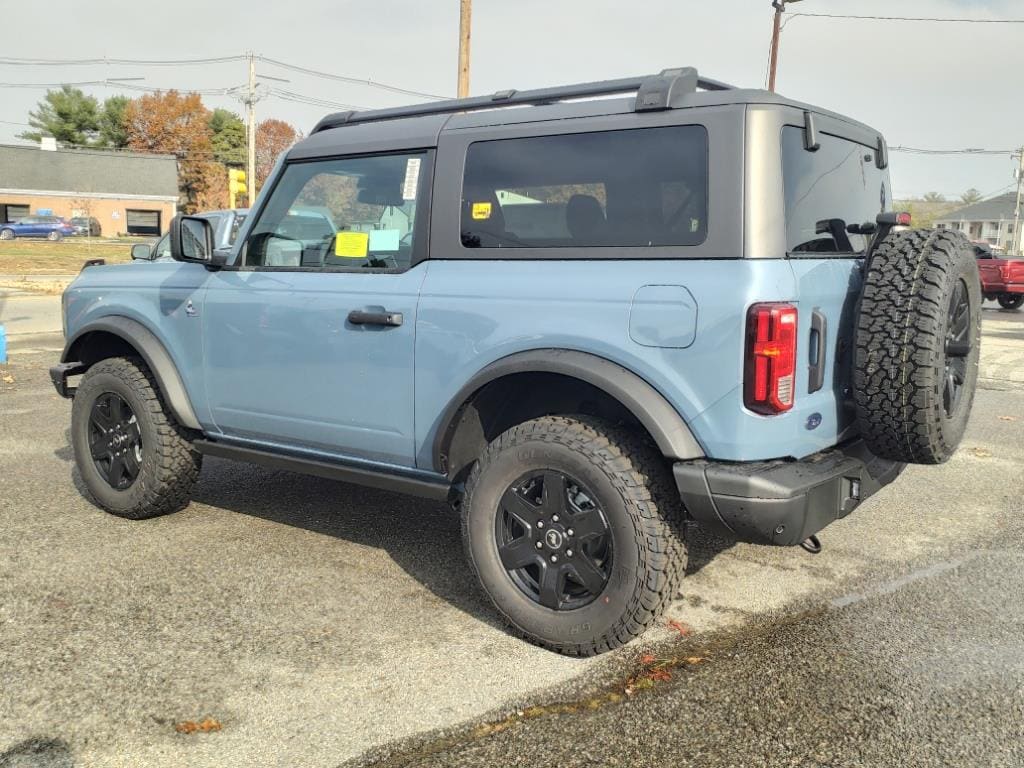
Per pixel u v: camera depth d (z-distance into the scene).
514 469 3.33
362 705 2.92
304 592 3.87
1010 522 4.96
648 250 3.12
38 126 89.94
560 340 3.21
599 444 3.15
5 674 3.11
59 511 5.02
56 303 19.09
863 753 2.65
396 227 3.78
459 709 2.90
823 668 3.18
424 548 4.45
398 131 3.85
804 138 3.25
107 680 3.07
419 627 3.53
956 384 3.41
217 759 2.62
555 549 3.27
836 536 4.71
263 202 4.26
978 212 98.06
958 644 3.39
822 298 3.12
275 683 3.06
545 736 2.75
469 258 3.54
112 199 66.19
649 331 3.04
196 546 4.44
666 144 3.15
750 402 2.92
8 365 10.57
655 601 3.10
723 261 2.97
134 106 86.81
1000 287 20.36
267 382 4.14
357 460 3.96
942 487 5.71
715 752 2.65
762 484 2.90
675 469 3.02
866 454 3.51
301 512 5.04
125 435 4.79
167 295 4.53
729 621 3.60
